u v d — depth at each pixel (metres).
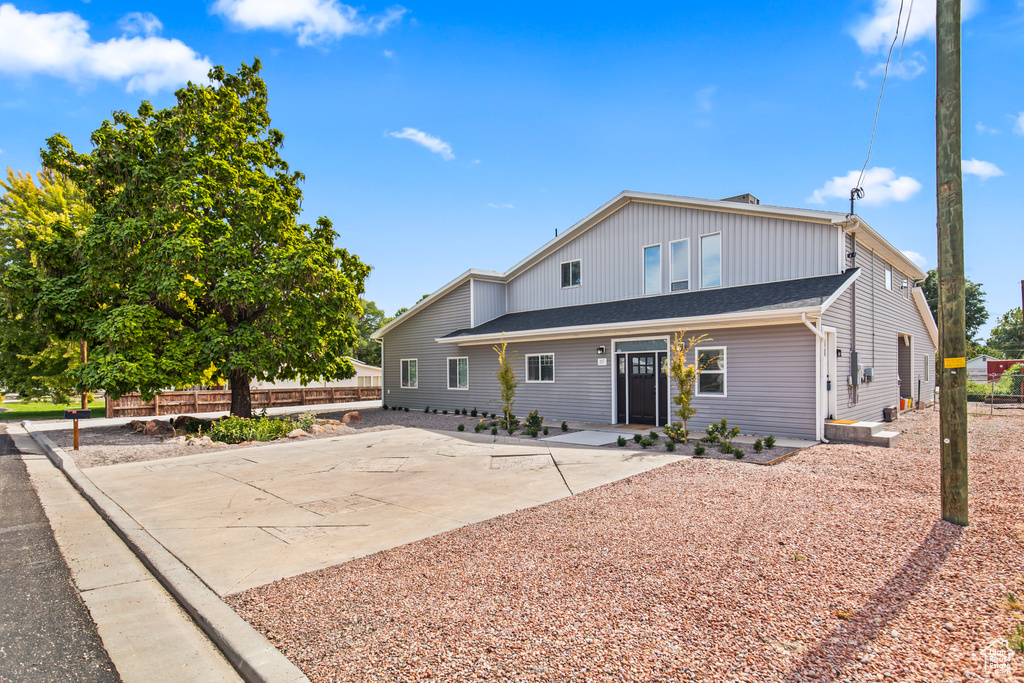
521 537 5.21
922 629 3.25
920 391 19.70
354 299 17.22
